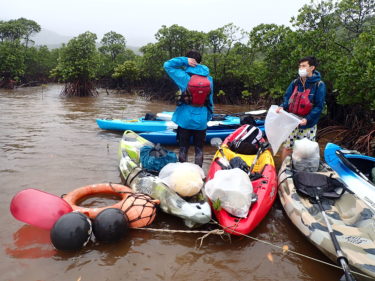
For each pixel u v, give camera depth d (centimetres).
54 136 709
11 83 2208
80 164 521
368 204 337
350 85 635
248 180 341
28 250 287
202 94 429
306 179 372
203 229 337
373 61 598
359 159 441
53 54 3244
